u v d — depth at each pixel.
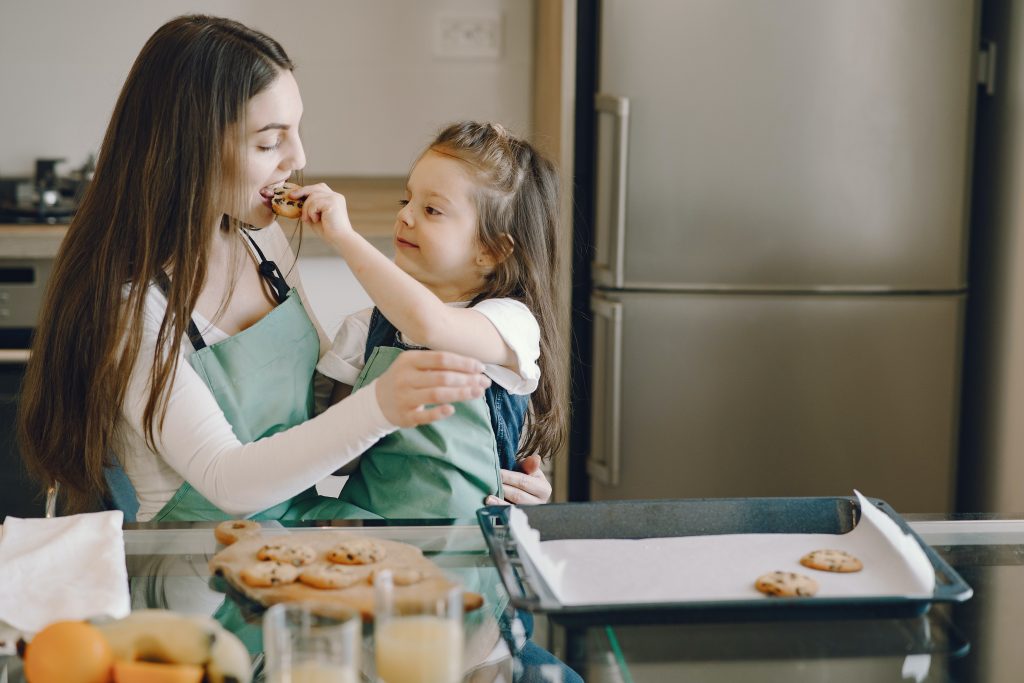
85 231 1.29
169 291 1.26
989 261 2.61
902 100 2.50
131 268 1.27
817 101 2.49
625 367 2.58
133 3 2.89
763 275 2.55
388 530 1.04
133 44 2.91
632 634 0.87
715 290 2.55
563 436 1.60
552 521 1.02
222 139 1.24
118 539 0.98
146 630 0.78
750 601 0.88
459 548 1.01
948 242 2.55
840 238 2.54
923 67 2.49
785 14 2.46
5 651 0.83
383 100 3.00
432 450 1.30
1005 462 2.55
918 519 1.10
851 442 2.62
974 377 2.69
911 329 2.58
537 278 1.46
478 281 1.44
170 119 1.24
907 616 0.91
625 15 2.46
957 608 0.92
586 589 0.92
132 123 1.27
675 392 2.59
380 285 1.25
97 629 0.78
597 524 1.03
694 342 2.58
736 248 2.54
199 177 1.24
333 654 0.71
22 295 2.42
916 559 0.94
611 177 2.50
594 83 2.58
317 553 0.96
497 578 0.95
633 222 2.53
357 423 1.11
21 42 2.88
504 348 1.32
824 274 2.55
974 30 2.49
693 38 2.47
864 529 1.02
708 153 2.51
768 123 2.50
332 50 2.97
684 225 2.53
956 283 2.57
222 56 1.25
